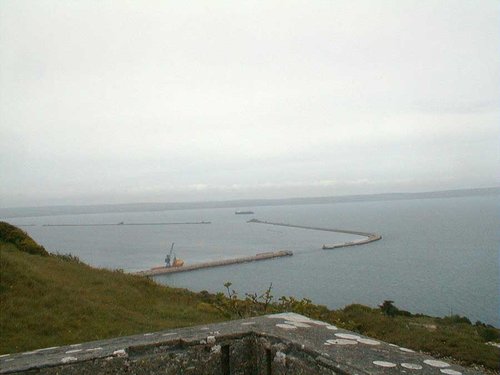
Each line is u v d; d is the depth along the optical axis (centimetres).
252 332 412
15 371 322
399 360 324
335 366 314
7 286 1196
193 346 387
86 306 1178
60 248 12031
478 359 1282
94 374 347
